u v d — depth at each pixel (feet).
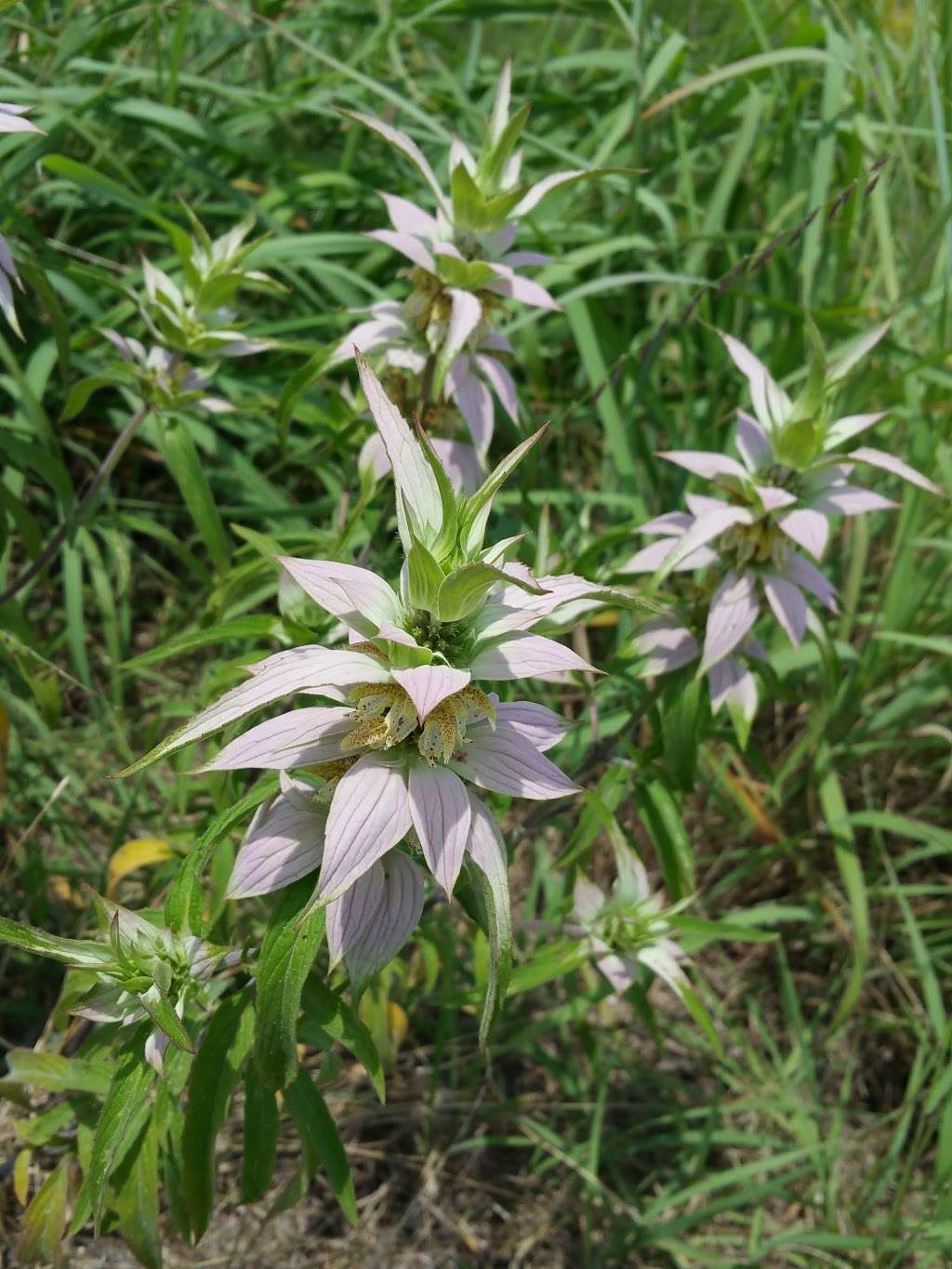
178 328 1.13
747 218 1.87
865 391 1.52
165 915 0.80
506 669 0.69
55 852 1.34
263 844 0.76
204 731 0.65
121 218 1.63
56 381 1.52
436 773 0.71
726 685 1.08
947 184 1.46
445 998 1.16
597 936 1.09
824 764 1.48
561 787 0.72
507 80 1.04
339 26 1.84
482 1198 1.26
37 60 1.55
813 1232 1.21
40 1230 0.94
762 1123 1.36
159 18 1.55
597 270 1.75
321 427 1.26
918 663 1.59
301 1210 1.20
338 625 0.98
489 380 1.15
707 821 1.56
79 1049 1.01
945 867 1.59
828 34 1.68
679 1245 1.22
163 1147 0.89
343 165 1.67
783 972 1.40
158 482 1.63
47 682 1.11
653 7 1.81
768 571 1.04
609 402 1.52
